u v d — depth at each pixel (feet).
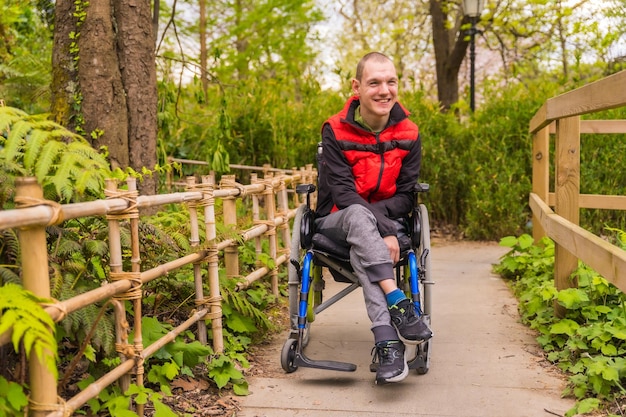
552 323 12.27
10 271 6.86
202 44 35.88
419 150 10.80
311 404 9.19
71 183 8.45
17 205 6.06
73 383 8.48
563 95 11.16
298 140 27.73
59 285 7.57
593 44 35.19
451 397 9.37
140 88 14.85
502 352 11.37
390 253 9.70
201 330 10.59
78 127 14.23
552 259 15.97
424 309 10.54
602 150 24.16
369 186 10.46
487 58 59.93
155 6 18.94
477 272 18.72
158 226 11.43
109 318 8.13
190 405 9.00
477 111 28.40
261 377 10.32
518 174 25.26
